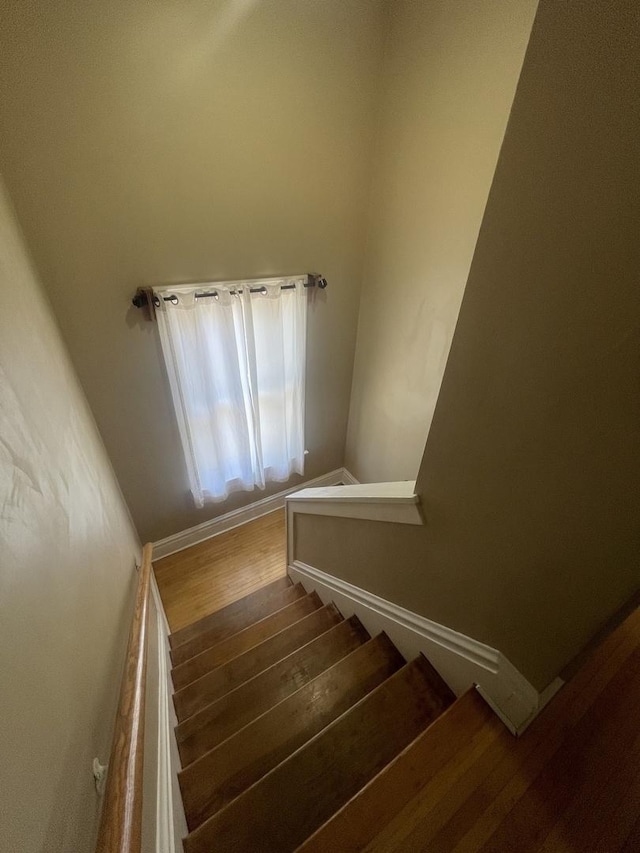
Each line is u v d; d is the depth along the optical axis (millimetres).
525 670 889
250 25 1501
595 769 886
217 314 2051
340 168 2037
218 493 2664
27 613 557
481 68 1430
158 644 1583
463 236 1746
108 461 2092
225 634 2092
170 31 1396
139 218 1686
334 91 1803
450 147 1664
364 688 1297
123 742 714
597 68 422
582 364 563
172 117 1547
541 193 538
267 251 2072
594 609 690
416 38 1630
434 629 1167
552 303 577
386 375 2600
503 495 790
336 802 950
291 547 2346
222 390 2330
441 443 903
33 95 1312
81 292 1718
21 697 487
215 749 1127
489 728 956
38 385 1019
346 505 1438
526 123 521
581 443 606
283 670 1469
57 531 785
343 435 3309
